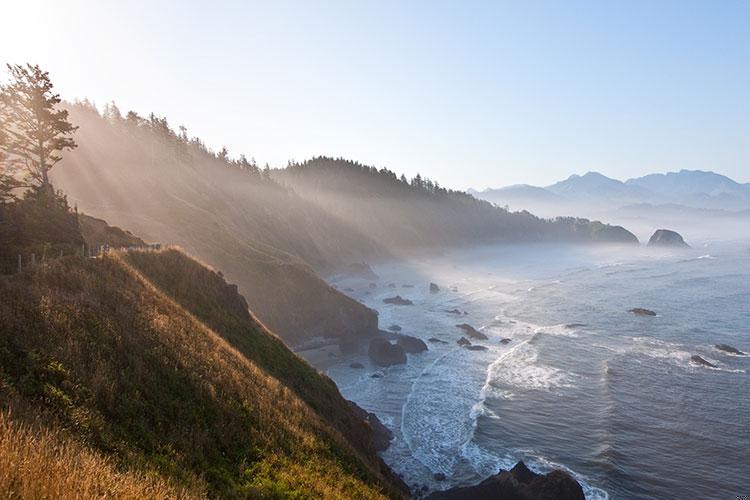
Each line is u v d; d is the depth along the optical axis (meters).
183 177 117.94
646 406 48.56
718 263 169.88
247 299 71.75
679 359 63.50
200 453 14.16
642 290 117.25
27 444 8.22
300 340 72.31
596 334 77.38
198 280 36.59
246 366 25.19
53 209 32.66
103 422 12.71
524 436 43.09
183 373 18.73
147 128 142.62
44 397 12.68
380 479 22.69
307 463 17.88
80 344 16.59
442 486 36.16
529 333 79.44
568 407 48.91
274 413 20.80
